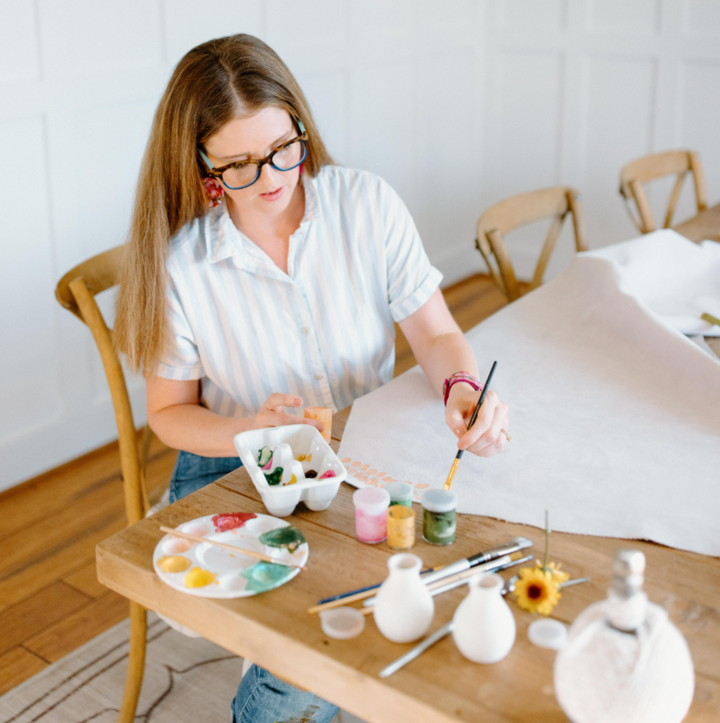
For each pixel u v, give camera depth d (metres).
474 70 3.84
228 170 1.19
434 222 3.87
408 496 0.95
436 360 1.31
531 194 2.09
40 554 2.09
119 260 1.52
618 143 3.62
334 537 0.93
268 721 1.13
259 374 1.37
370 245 1.37
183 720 1.57
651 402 1.23
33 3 2.16
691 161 2.70
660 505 0.97
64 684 1.66
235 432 1.21
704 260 1.67
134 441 1.48
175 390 1.35
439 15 3.55
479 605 0.73
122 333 1.30
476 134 3.97
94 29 2.32
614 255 1.62
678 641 0.65
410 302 1.39
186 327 1.32
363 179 1.38
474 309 3.72
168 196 1.28
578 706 0.65
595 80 3.59
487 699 0.70
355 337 1.39
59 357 2.47
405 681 0.72
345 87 3.19
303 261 1.34
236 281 1.32
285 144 1.18
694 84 3.35
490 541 0.92
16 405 2.39
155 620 1.83
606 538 0.92
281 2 2.83
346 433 1.16
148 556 0.90
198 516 0.97
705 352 1.28
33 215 2.31
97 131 2.41
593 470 1.05
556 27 3.62
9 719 1.57
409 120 3.55
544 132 3.80
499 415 1.08
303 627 0.79
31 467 2.45
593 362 1.36
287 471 0.99
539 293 1.61
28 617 1.87
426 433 1.15
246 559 0.89
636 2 3.39
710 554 0.89
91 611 1.89
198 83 1.16
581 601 0.82
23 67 2.19
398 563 0.78
